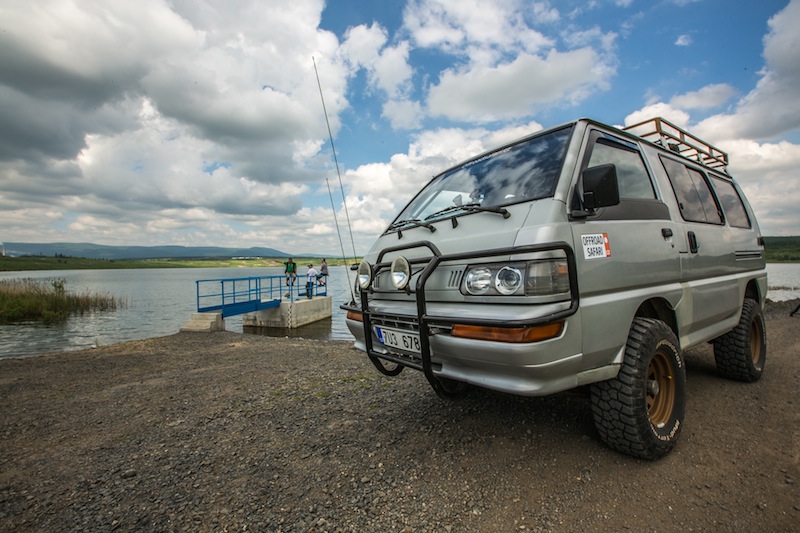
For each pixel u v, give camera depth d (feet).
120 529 6.88
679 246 10.34
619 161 9.99
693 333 11.02
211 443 10.58
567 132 9.57
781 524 6.42
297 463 9.12
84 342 54.60
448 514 6.94
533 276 6.98
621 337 8.11
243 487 8.15
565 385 7.32
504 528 6.53
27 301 85.05
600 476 7.93
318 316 82.64
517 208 8.30
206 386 17.40
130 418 13.15
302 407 13.26
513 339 6.77
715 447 9.08
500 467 8.41
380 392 14.35
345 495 7.67
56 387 18.34
